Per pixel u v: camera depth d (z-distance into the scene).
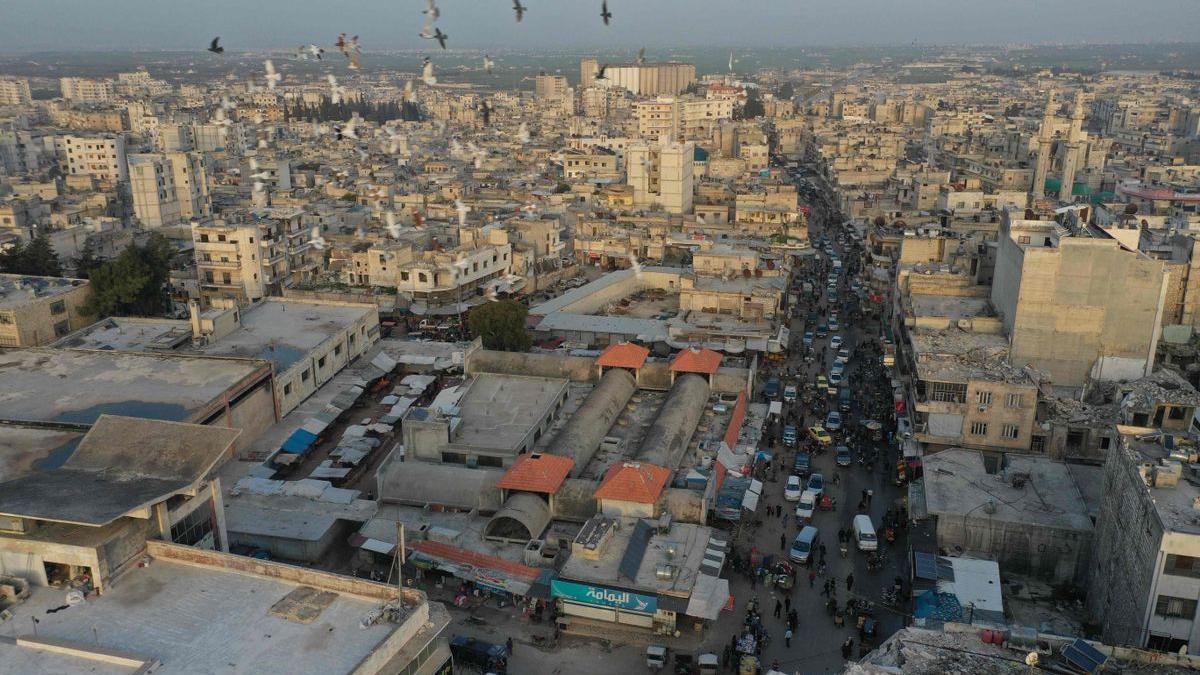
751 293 127.12
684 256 172.88
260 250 141.75
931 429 87.88
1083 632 65.12
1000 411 85.62
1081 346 94.12
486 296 144.38
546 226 170.00
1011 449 86.25
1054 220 105.25
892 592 70.50
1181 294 111.12
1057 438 84.94
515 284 154.75
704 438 91.88
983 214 155.75
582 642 65.81
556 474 78.56
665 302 149.88
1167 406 77.25
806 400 109.56
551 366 107.31
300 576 55.56
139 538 57.81
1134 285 91.12
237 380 92.69
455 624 67.69
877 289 151.25
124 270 126.88
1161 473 59.31
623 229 180.75
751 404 101.88
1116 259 90.88
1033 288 93.69
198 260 143.38
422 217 182.62
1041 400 87.19
